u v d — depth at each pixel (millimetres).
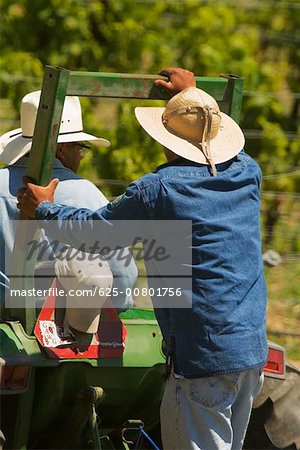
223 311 10672
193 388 10781
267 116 23328
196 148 11008
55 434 12461
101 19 22375
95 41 22484
